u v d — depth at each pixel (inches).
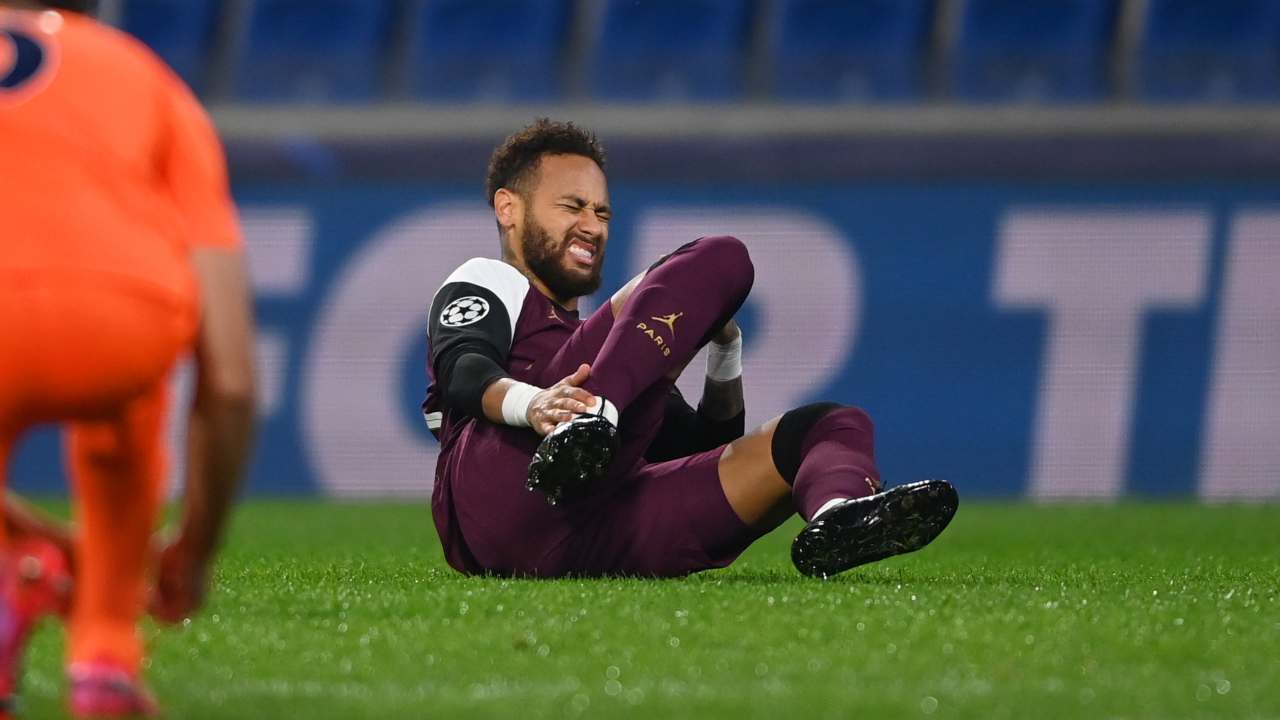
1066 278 1925.4
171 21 2239.2
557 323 531.5
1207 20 2105.1
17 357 266.7
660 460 579.8
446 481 539.8
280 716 295.4
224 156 2055.9
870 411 1919.3
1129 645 380.5
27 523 295.6
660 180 2033.7
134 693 290.5
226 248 290.5
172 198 292.4
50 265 266.2
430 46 2225.6
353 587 511.2
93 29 295.7
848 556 483.5
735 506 518.3
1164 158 1946.4
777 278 1973.4
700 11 2204.7
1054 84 2105.1
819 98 2139.5
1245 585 568.1
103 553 294.0
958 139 1989.4
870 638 387.5
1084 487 1866.4
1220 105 2017.7
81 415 279.7
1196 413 1860.2
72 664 291.9
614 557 526.0
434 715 296.0
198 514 297.4
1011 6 2144.4
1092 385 1887.3
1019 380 1902.1
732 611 428.1
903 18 2162.9
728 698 312.7
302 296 1988.2
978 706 306.0
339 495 1916.8
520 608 435.2
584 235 541.6
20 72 279.4
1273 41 2087.8
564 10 2228.1
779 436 515.2
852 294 1953.7
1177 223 1921.8
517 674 343.0
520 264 546.9
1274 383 1852.9
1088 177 1959.9
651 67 2180.1
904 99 2123.5
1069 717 297.7
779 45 2174.0
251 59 2215.8
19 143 272.7
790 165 2016.5
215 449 287.9
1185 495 1846.7
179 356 287.7
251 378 286.7
